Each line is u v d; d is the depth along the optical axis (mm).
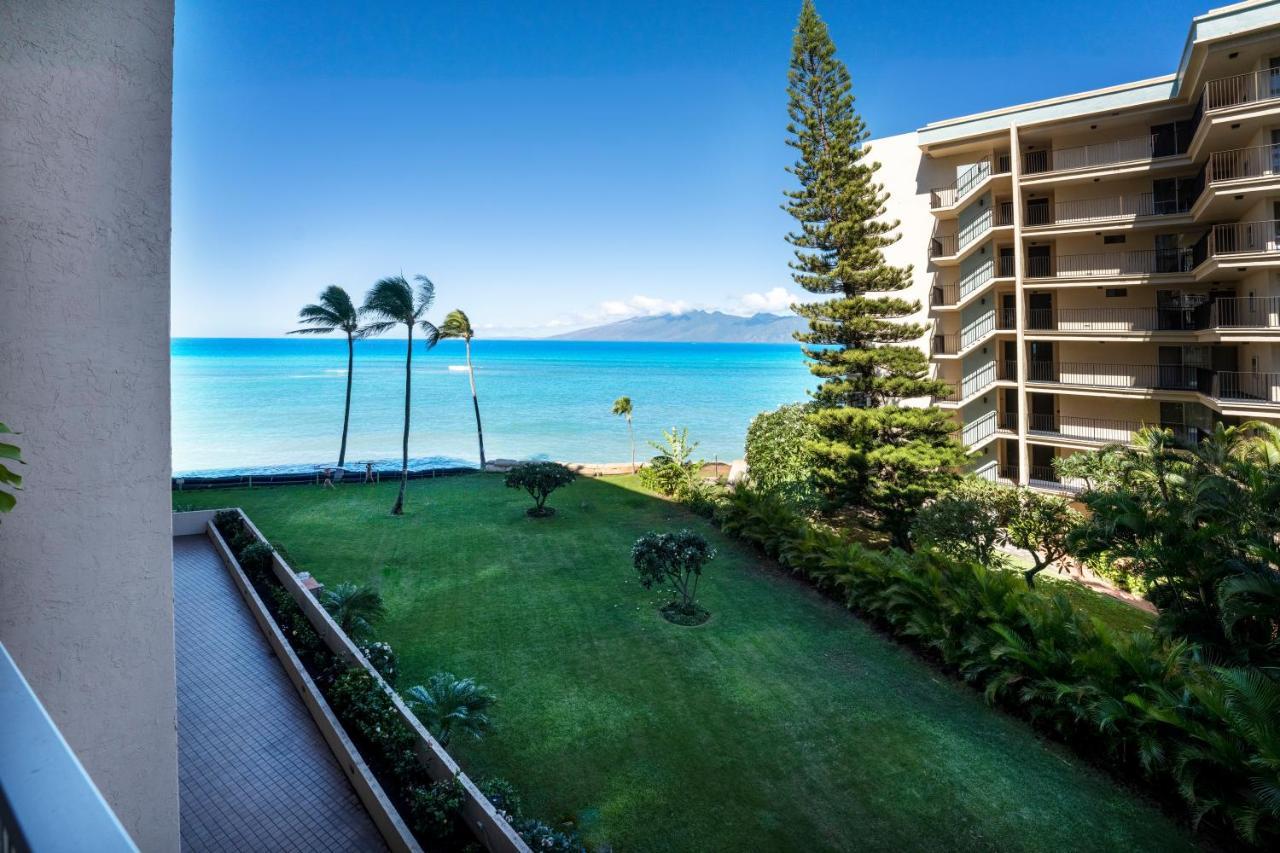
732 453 41531
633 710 10328
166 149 3479
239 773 7223
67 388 3148
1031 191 23438
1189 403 21672
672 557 13578
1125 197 22000
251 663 9562
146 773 3453
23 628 3059
